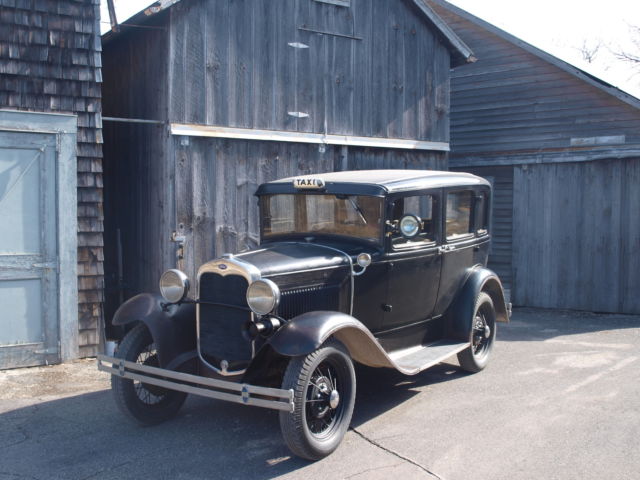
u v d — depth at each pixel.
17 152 6.79
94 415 5.46
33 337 6.91
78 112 7.12
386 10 9.59
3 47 6.68
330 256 5.29
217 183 8.06
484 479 4.21
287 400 4.33
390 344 5.86
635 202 10.30
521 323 9.73
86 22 7.13
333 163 9.14
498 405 5.70
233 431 5.12
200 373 5.16
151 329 5.06
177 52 7.68
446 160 10.50
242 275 4.73
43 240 6.93
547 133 11.15
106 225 10.03
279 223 6.19
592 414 5.45
